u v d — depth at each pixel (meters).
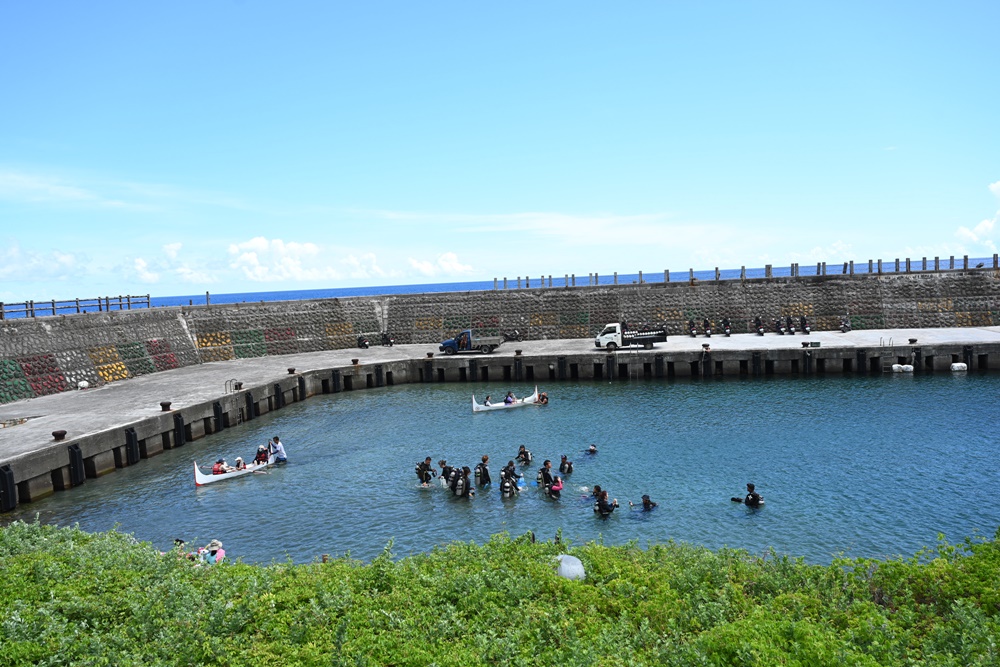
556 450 33.88
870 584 13.20
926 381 47.62
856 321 64.00
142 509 27.78
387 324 68.62
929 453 30.86
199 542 24.06
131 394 43.88
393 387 54.38
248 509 27.28
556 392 49.28
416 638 11.46
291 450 35.97
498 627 12.02
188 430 38.75
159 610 12.17
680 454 32.22
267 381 46.56
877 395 43.53
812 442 33.31
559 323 67.38
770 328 64.81
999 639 10.22
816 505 25.11
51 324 47.47
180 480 31.53
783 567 14.37
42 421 35.97
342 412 45.28
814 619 11.61
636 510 25.44
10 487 27.94
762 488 27.16
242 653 10.86
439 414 43.50
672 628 11.58
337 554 22.62
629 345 56.41
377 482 30.11
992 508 24.27
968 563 13.03
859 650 10.30
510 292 69.12
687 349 53.72
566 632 11.55
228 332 62.47
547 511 25.86
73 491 30.48
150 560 15.04
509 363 54.97
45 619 11.60
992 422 35.88
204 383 47.50
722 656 10.19
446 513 26.12
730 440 34.22
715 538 22.53
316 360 58.16
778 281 66.44
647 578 13.74
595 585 13.89
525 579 13.64
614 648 10.62
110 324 52.47
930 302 63.72
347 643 11.14
